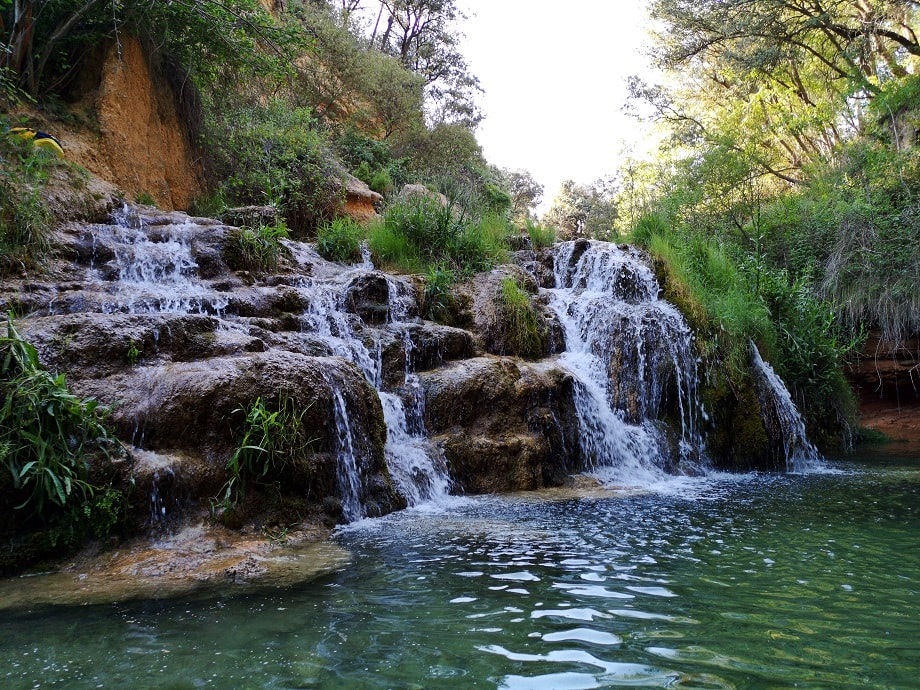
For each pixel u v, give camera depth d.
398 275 11.28
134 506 5.12
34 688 2.70
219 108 15.12
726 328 11.84
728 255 15.16
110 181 11.53
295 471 5.96
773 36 22.36
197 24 12.27
